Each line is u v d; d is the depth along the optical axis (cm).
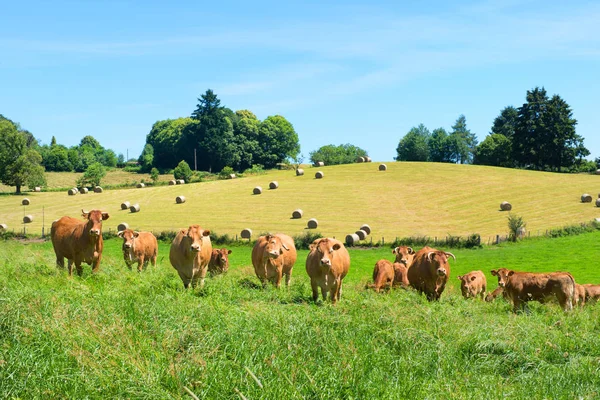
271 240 1648
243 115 14312
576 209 5028
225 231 4806
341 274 1560
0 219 5741
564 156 9675
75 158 12975
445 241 4069
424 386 788
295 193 6372
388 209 5450
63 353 793
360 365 818
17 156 7831
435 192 6109
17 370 737
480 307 1543
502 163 10819
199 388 720
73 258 1741
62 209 6209
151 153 14400
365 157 8931
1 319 881
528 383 834
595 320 1322
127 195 6962
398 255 2131
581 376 856
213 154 12219
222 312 1083
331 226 4862
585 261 3177
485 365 905
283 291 1556
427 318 1137
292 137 13312
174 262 1622
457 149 13538
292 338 912
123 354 784
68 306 980
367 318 1100
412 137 13550
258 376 749
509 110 13150
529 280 1642
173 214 5641
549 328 1170
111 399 691
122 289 1316
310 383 737
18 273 1505
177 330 909
